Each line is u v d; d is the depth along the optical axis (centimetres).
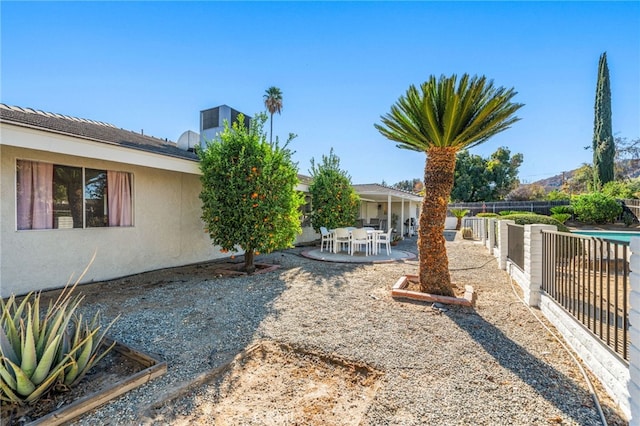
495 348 361
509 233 802
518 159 3609
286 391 285
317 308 511
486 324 438
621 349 285
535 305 513
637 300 228
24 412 247
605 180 2759
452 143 552
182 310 501
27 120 553
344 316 474
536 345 369
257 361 341
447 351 353
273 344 379
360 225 1677
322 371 321
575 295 404
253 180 750
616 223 2092
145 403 260
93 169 689
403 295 567
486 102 539
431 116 525
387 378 297
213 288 637
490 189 3394
